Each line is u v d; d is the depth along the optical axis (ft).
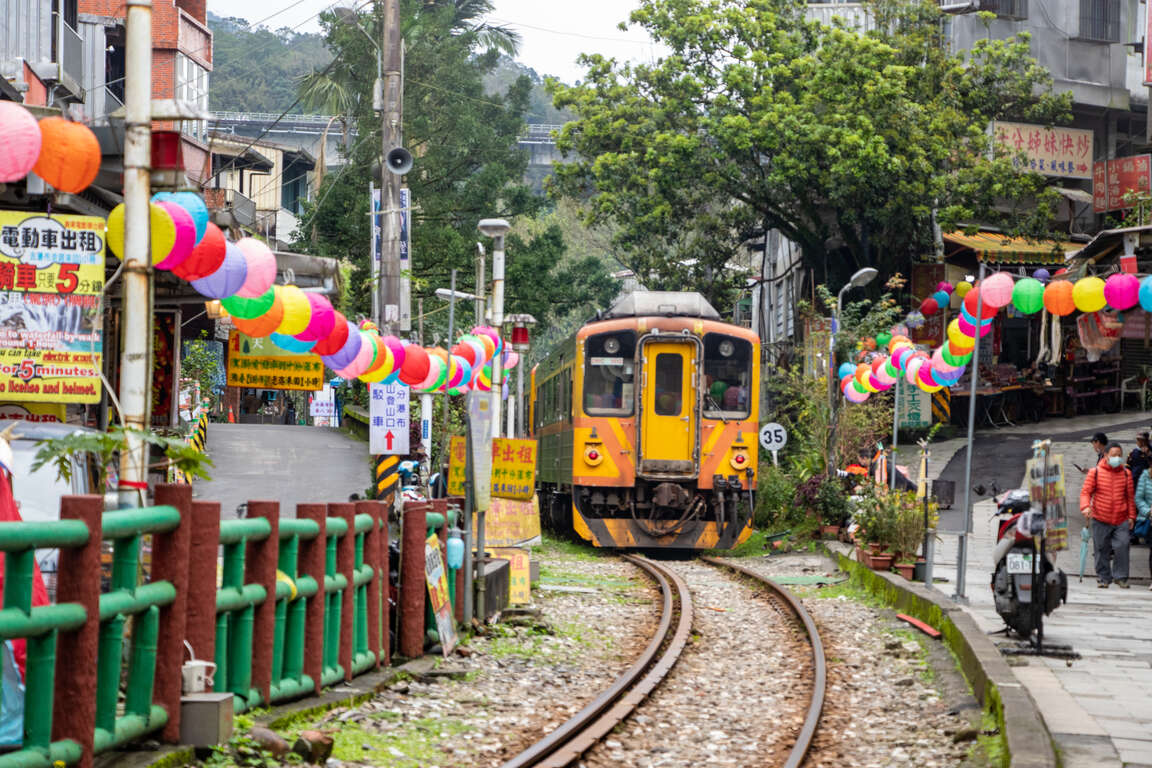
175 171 26.37
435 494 73.26
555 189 139.33
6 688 22.26
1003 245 130.41
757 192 131.34
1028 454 119.14
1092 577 68.03
